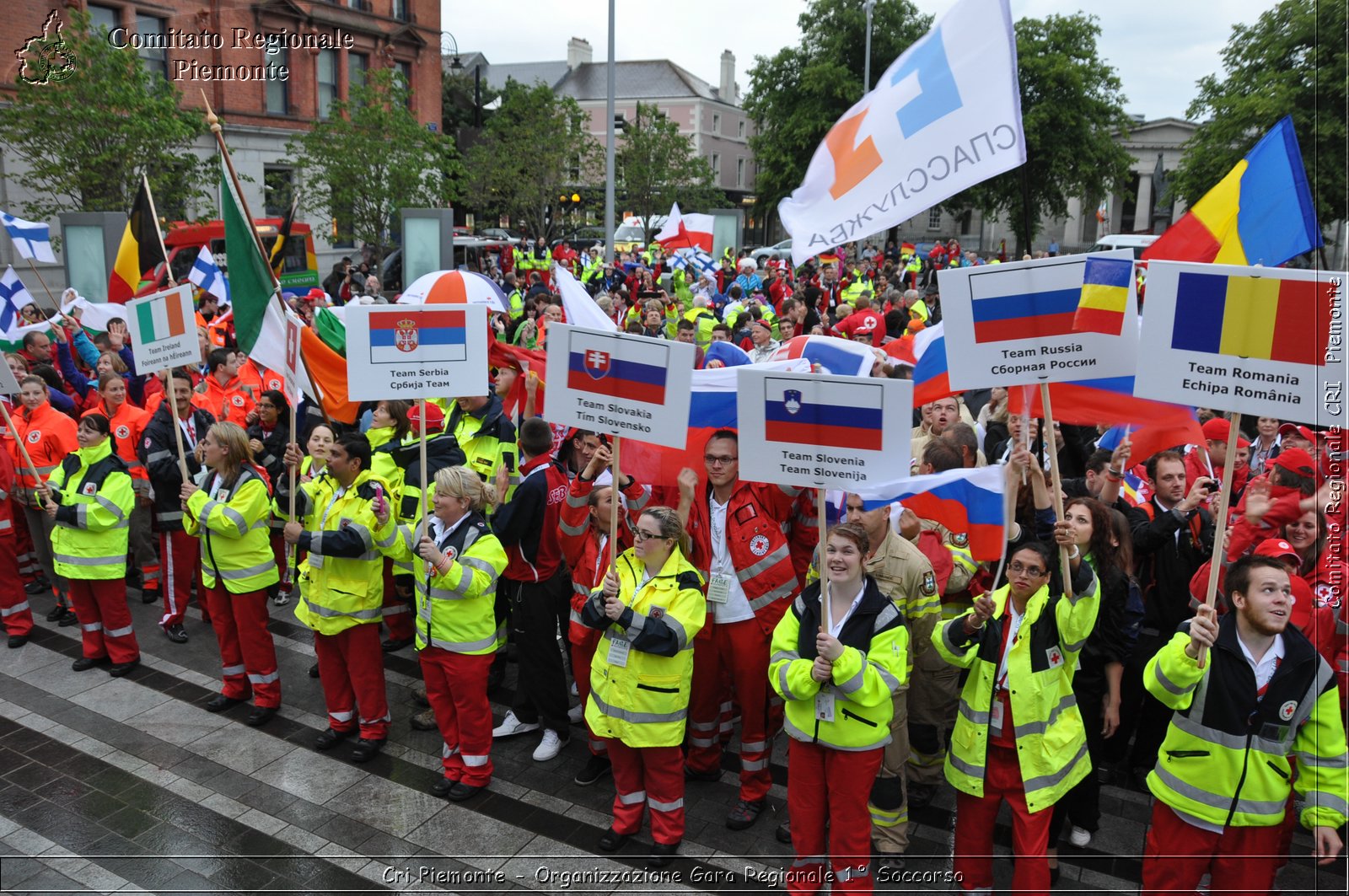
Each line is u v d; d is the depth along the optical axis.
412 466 6.78
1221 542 3.79
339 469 5.88
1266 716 3.95
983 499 4.56
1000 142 5.32
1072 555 4.27
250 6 23.09
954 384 4.51
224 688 6.76
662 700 4.93
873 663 4.31
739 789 5.79
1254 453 7.56
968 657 4.41
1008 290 4.36
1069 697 4.42
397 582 7.64
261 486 6.39
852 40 37.09
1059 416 5.41
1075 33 31.27
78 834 5.31
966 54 5.44
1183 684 3.99
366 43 26.70
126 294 9.24
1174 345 3.80
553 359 5.00
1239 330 3.68
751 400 4.36
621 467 5.74
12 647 7.73
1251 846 4.04
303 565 6.12
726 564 5.47
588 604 5.02
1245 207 4.67
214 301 13.84
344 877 4.96
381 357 5.30
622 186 43.03
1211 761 4.02
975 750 4.40
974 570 5.50
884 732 4.38
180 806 5.57
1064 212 33.78
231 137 23.05
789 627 4.54
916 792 5.50
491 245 32.44
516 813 5.52
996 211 36.12
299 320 6.70
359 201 22.44
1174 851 4.17
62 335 10.83
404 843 5.23
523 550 5.95
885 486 4.75
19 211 19.66
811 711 4.40
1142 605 4.99
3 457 7.62
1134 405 5.22
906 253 30.25
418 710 6.73
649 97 65.31
